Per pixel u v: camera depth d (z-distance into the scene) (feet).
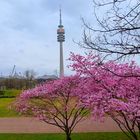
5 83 305.94
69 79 69.26
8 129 100.37
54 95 71.97
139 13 34.78
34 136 85.97
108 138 81.76
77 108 71.20
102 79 56.24
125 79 55.42
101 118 54.85
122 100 54.85
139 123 52.44
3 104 176.55
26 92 73.46
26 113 74.95
